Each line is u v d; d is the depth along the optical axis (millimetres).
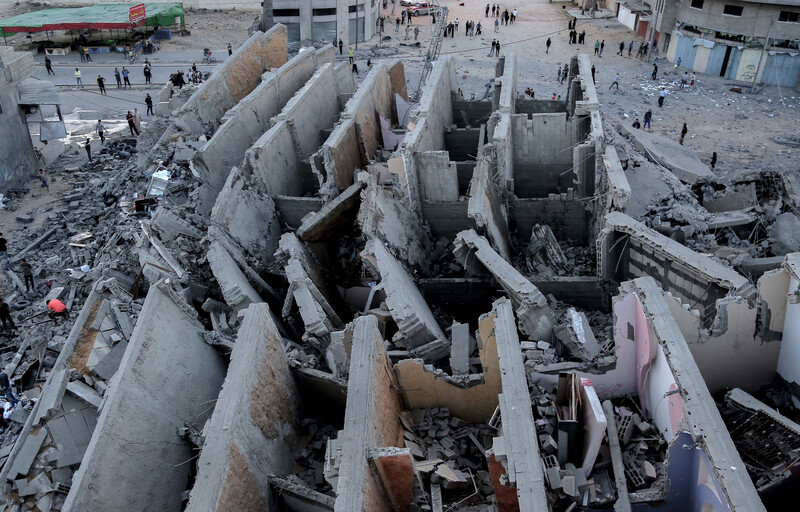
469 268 20766
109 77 50562
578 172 24406
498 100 30453
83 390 16031
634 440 13281
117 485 13336
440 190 24188
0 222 30859
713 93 45250
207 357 17500
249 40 38062
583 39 57281
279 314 20938
